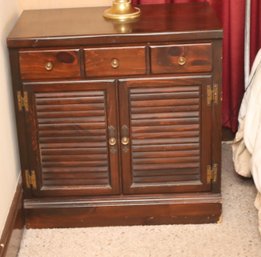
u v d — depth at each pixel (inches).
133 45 80.0
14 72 81.6
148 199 88.0
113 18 87.0
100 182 87.5
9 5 89.3
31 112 83.7
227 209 92.4
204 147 85.5
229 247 83.6
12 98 87.1
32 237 87.3
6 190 81.0
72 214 88.6
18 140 85.4
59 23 86.4
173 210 88.3
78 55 80.6
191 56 80.4
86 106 83.4
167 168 86.7
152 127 84.6
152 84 82.2
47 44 79.7
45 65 81.0
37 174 86.9
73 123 84.4
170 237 86.4
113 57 80.6
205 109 83.6
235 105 109.4
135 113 83.8
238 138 99.1
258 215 87.2
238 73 107.0
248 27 104.5
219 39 79.6
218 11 104.0
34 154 85.9
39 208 88.1
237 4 102.1
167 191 87.9
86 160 86.4
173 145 85.5
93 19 88.0
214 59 80.7
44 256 82.8
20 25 86.0
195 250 83.2
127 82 82.0
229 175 102.2
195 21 83.9
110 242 85.6
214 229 87.8
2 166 79.4
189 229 88.0
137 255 82.5
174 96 82.9
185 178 87.3
